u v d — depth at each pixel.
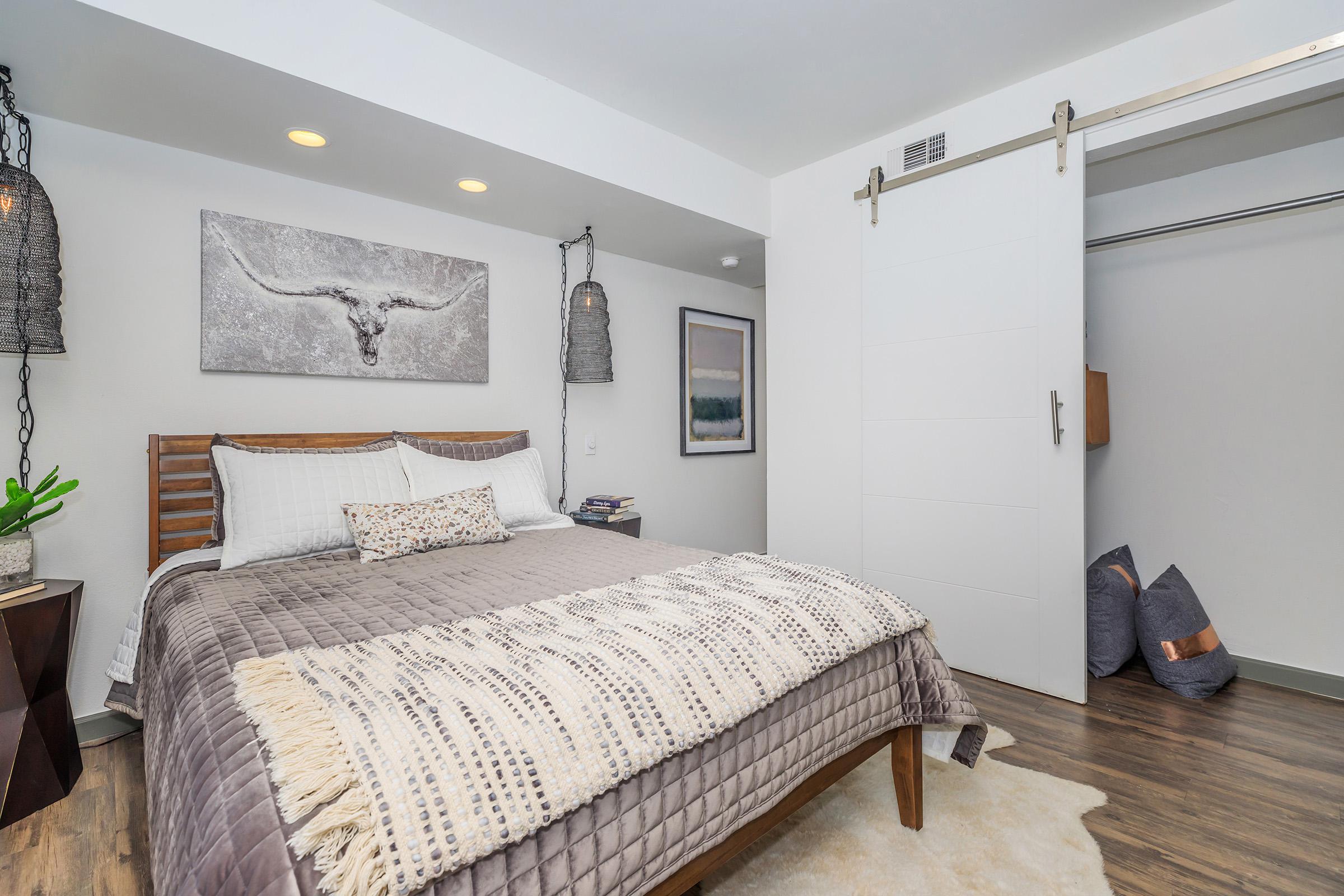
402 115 2.01
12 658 1.64
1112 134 2.25
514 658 1.12
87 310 2.05
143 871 1.47
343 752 0.83
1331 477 2.46
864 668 1.52
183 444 2.17
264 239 2.40
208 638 1.31
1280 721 2.20
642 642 1.21
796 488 3.27
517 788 0.86
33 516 1.77
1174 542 2.84
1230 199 2.66
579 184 2.60
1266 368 2.59
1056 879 1.42
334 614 1.46
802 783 1.37
